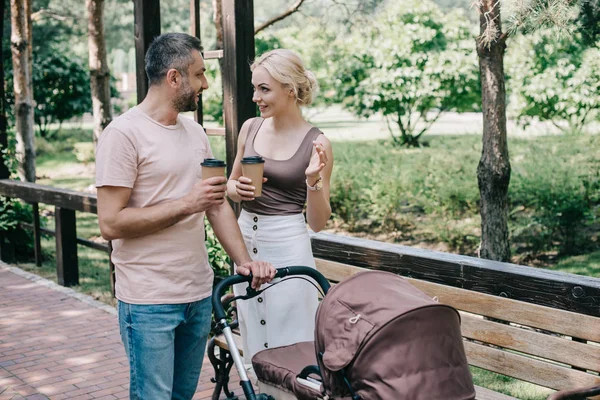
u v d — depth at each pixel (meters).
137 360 2.68
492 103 6.13
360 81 12.62
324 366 2.25
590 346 2.94
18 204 8.06
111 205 2.60
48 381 4.39
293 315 3.27
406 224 10.50
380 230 10.39
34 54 18.75
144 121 2.65
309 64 12.72
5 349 4.98
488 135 6.18
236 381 4.32
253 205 3.32
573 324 2.99
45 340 5.17
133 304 2.66
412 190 10.12
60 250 6.82
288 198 3.27
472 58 11.62
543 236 8.81
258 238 3.30
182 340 2.90
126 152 2.59
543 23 4.59
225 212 2.94
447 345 2.15
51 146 20.22
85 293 6.60
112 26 18.59
